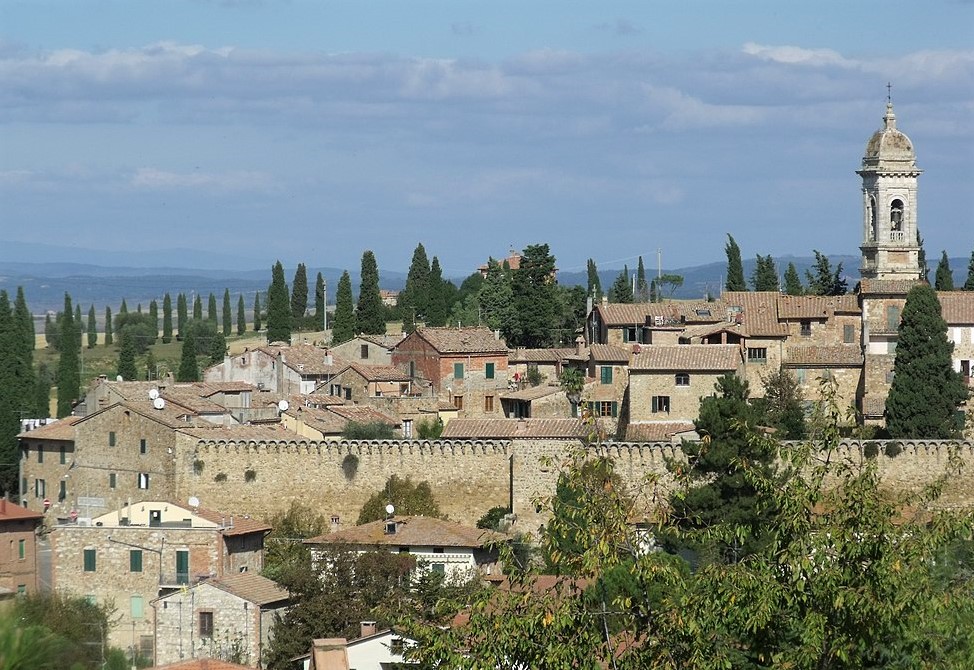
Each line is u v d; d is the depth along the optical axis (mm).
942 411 195000
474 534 162000
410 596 136375
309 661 120062
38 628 58750
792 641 68625
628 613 69500
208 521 160375
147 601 152750
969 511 68875
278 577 145125
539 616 69625
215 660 115125
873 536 67500
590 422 80500
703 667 66438
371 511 191625
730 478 153625
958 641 69188
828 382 77625
